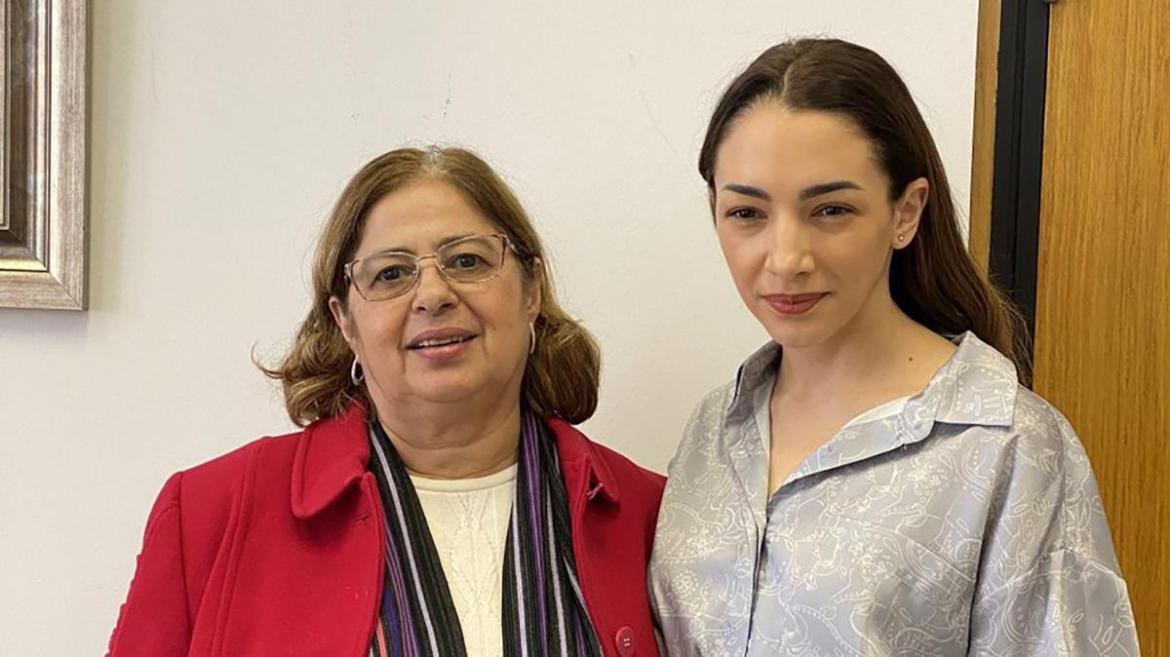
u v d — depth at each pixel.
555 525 1.20
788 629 1.03
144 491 1.54
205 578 1.14
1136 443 1.39
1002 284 1.40
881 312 1.08
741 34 1.42
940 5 1.38
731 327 1.44
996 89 1.39
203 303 1.52
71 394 1.54
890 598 0.99
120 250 1.52
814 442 1.11
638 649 1.14
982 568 1.00
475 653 1.13
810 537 1.04
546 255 1.38
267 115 1.50
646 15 1.44
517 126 1.47
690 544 1.14
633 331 1.47
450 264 1.14
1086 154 1.38
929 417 1.03
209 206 1.51
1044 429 1.01
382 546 1.13
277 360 1.51
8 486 1.55
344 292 1.19
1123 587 0.98
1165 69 1.35
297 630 1.10
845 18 1.40
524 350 1.22
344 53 1.49
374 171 1.18
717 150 1.04
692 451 1.21
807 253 0.98
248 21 1.50
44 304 1.49
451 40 1.48
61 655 1.55
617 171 1.46
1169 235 1.36
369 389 1.23
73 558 1.55
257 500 1.17
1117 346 1.39
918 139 1.03
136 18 1.50
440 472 1.24
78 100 1.47
